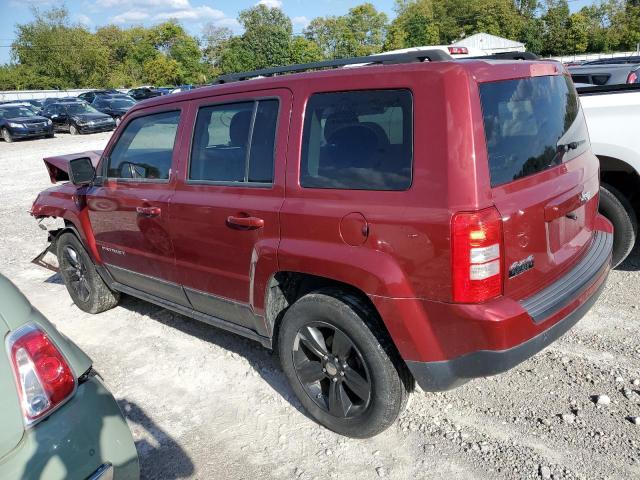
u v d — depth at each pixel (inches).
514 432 118.3
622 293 179.2
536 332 100.8
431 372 103.2
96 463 80.1
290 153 119.8
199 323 187.8
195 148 144.0
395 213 101.0
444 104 98.0
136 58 3604.8
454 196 95.3
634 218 179.0
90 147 826.8
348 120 111.1
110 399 88.0
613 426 117.3
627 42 2778.1
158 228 153.4
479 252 94.3
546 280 110.6
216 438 125.8
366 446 118.5
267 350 163.3
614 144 174.9
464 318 96.3
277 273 124.4
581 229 128.8
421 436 119.8
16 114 1009.5
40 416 77.3
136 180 163.2
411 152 101.2
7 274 261.1
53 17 2901.1
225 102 136.3
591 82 336.8
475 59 109.1
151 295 173.8
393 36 3240.7
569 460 108.9
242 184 130.0
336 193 110.7
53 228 347.3
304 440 122.3
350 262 106.6
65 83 2891.2
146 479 114.0
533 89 115.7
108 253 180.7
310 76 119.5
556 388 132.3
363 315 109.7
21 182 543.5
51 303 218.8
